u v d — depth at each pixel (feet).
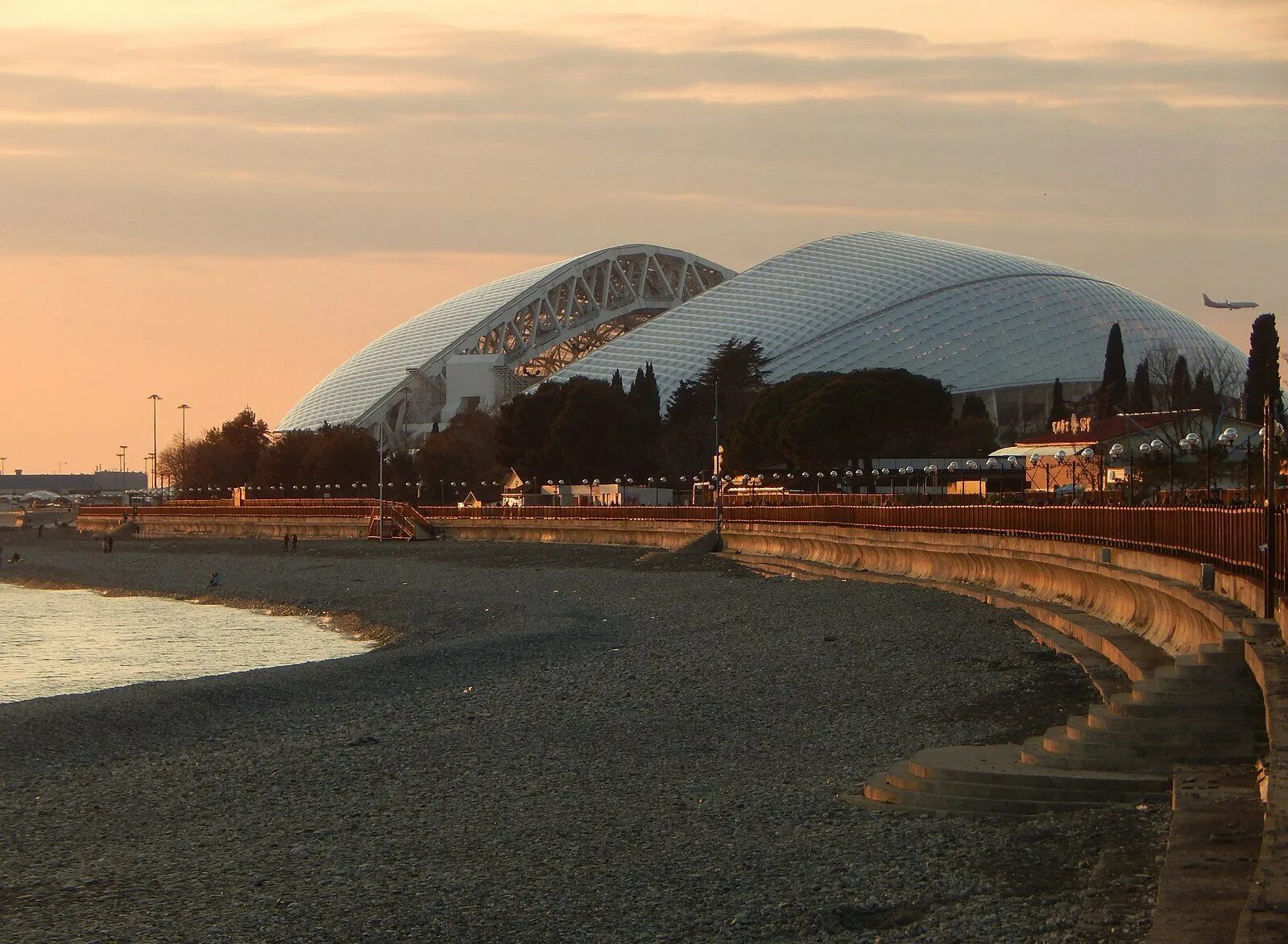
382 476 566.77
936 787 93.50
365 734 134.92
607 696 152.15
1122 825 82.38
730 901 76.48
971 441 560.61
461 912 77.30
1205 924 63.16
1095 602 177.58
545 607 281.33
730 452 579.07
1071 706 126.11
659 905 76.54
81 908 81.05
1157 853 76.69
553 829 94.68
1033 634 171.22
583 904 77.66
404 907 78.64
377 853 90.63
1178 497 248.73
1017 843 81.51
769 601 253.44
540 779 111.34
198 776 118.83
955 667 153.38
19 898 83.15
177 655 247.09
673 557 390.01
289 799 108.06
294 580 387.55
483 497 639.35
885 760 109.40
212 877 86.43
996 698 132.77
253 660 238.07
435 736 132.36
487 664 188.65
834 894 75.82
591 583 328.70
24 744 137.39
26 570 473.26
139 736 141.90
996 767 94.48
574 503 549.54
